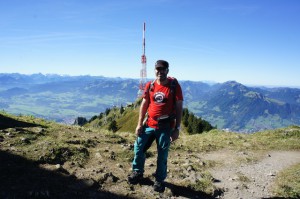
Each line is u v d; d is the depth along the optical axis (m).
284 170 5.58
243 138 8.59
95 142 5.59
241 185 4.43
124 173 4.15
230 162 5.77
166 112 3.56
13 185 3.29
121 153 5.02
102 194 3.44
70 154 4.51
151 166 4.67
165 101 3.54
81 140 5.39
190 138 8.34
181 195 3.75
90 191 3.47
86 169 4.09
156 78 3.62
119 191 3.57
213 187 4.11
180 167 4.82
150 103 3.63
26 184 3.36
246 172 5.21
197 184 4.11
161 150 3.56
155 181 3.68
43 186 3.36
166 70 3.51
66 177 3.70
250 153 6.75
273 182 4.81
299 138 8.65
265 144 7.84
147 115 3.67
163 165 3.62
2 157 3.97
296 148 7.57
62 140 5.14
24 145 4.57
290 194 4.25
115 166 4.43
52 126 6.80
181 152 6.23
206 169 5.11
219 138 8.41
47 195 3.18
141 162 3.81
